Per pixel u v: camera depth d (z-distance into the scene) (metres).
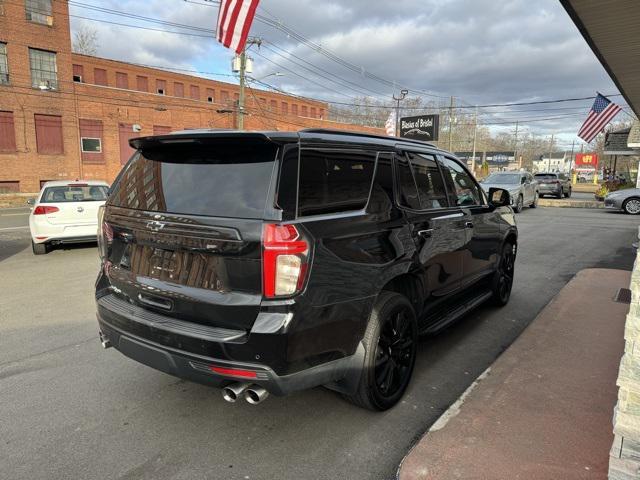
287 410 3.37
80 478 2.63
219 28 10.61
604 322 4.91
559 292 6.11
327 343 2.74
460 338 4.82
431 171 4.21
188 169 2.98
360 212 3.11
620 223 15.04
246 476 2.65
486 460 2.64
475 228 4.79
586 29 4.83
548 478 2.48
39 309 5.83
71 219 9.34
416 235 3.62
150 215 2.96
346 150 3.12
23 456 2.83
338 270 2.77
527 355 4.08
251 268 2.54
